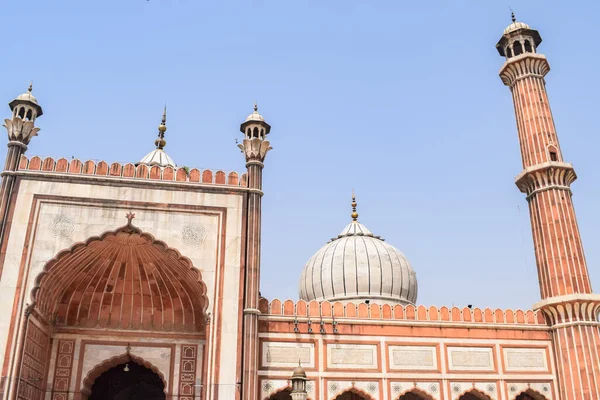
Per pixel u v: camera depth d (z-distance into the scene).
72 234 10.50
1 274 10.00
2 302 9.85
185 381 11.67
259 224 11.24
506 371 11.53
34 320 10.36
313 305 11.38
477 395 11.47
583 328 11.50
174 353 11.84
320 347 11.03
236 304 10.55
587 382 11.09
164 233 10.83
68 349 11.48
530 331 11.95
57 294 11.40
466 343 11.62
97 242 11.01
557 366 11.66
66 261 10.88
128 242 11.23
